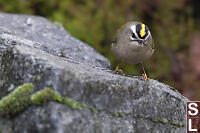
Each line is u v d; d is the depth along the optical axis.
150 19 17.33
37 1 16.55
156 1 17.28
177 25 17.50
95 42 15.90
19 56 7.49
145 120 7.95
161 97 8.45
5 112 6.83
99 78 7.48
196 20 19.11
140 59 10.87
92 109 7.09
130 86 7.91
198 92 15.80
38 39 11.34
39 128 6.38
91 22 16.12
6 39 9.36
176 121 8.56
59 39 12.08
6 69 7.61
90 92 7.16
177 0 17.62
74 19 16.25
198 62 16.45
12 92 6.98
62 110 6.55
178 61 16.50
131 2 16.89
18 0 16.31
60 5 16.55
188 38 17.30
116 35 11.06
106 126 7.14
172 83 14.78
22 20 12.73
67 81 6.93
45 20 13.52
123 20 16.44
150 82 9.48
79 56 11.30
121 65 15.49
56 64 7.37
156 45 16.42
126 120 7.58
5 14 13.16
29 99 6.77
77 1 16.69
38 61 7.29
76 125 6.61
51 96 6.64
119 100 7.62
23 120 6.62
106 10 16.36
